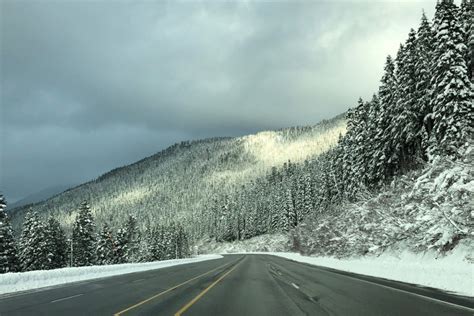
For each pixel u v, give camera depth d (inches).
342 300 482.6
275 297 528.1
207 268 1374.3
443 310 396.5
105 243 2918.3
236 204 7204.7
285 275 938.7
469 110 1250.6
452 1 1363.2
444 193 832.9
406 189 1269.7
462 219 777.6
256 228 6141.7
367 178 2059.5
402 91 1643.7
